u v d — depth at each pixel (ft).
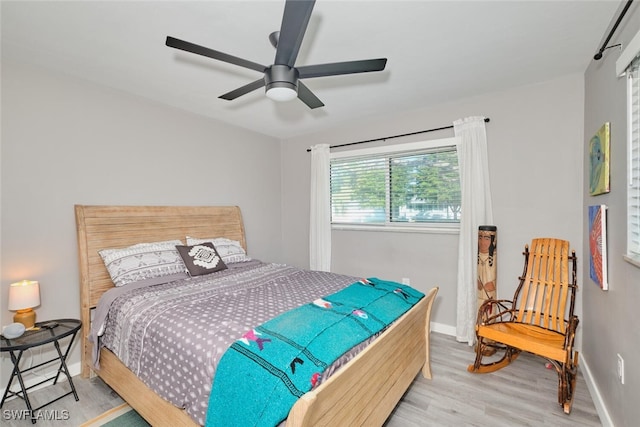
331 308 6.07
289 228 14.87
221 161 12.10
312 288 7.74
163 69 7.74
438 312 10.88
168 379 5.06
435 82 8.77
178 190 10.59
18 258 7.21
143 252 8.63
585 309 8.07
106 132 8.76
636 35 4.45
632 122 4.99
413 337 7.03
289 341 4.65
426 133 10.91
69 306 7.98
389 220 12.11
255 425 3.70
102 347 7.07
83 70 7.79
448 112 10.42
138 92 9.20
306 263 14.42
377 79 8.53
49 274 7.66
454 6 5.43
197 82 8.51
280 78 5.43
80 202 8.24
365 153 12.31
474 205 9.72
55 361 7.69
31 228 7.40
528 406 6.67
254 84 6.16
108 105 8.80
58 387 7.43
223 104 10.26
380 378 5.41
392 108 10.82
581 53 7.18
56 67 7.63
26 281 7.06
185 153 10.81
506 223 9.52
